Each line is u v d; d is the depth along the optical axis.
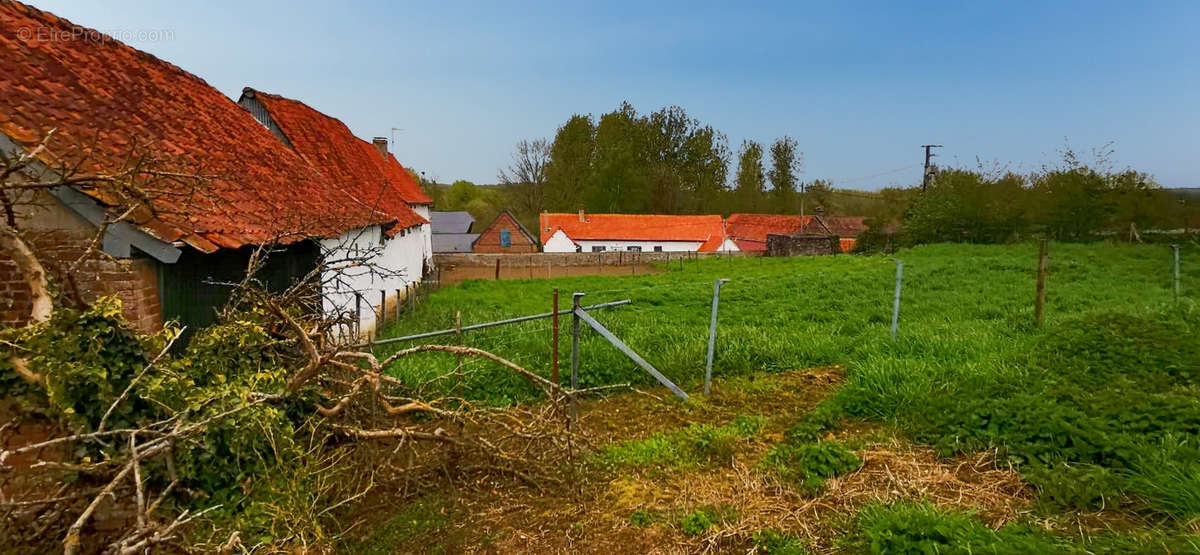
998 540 3.75
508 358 8.54
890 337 9.09
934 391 6.39
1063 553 3.56
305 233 7.56
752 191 65.00
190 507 3.88
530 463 5.29
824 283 17.44
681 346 9.02
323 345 5.62
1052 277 16.70
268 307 5.17
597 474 5.38
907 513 4.18
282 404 4.84
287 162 11.77
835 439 5.85
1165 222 26.72
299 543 3.80
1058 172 28.56
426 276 29.28
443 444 5.64
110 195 5.12
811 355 8.80
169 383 4.14
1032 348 7.46
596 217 54.88
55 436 4.12
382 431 5.13
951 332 9.13
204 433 3.93
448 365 7.99
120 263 4.59
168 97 9.27
